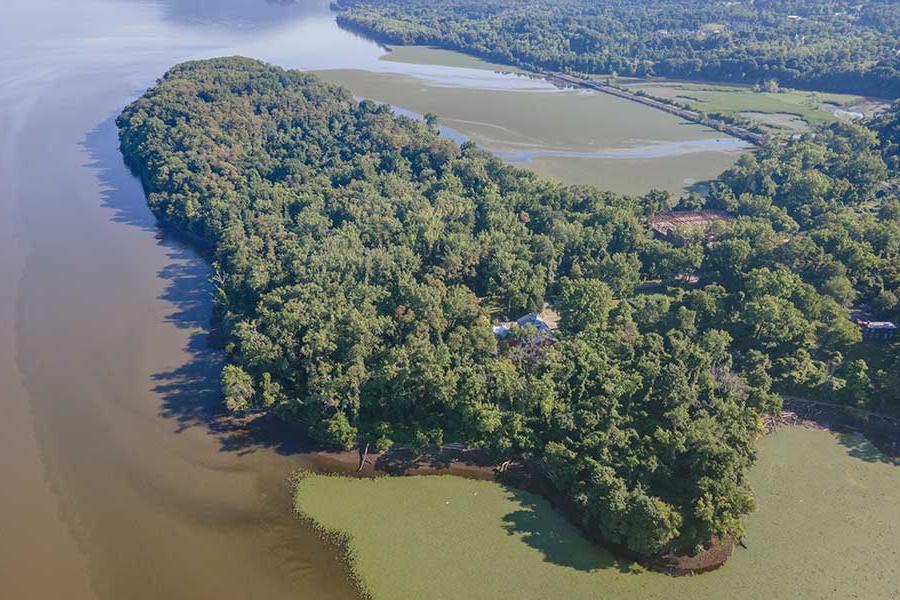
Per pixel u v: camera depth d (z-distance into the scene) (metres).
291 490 122.69
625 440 119.31
